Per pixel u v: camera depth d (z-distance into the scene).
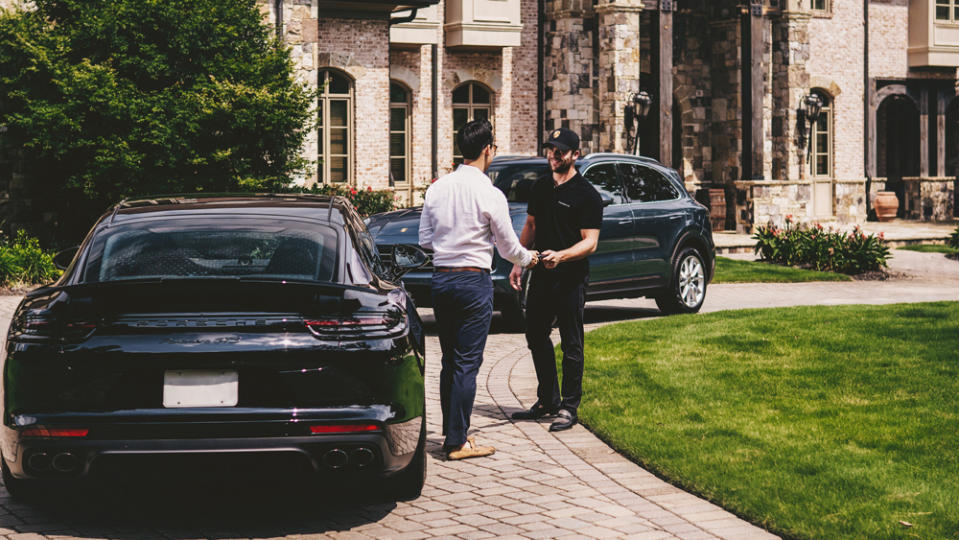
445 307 6.24
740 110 27.77
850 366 8.70
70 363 4.56
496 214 6.16
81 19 15.39
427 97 25.23
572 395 7.06
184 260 5.10
